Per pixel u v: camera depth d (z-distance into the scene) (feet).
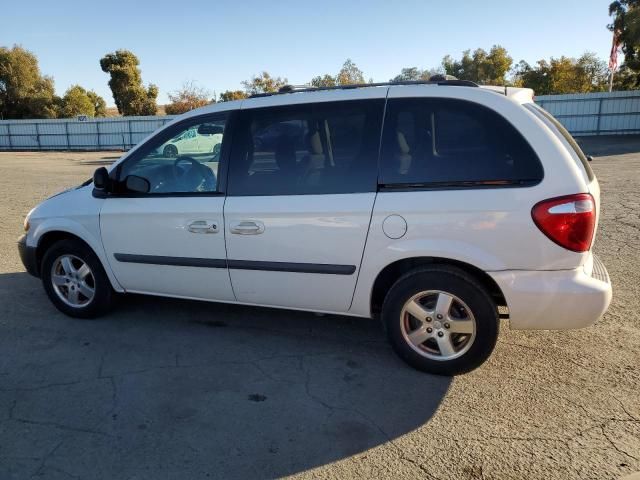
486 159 10.25
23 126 130.31
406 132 10.89
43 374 11.60
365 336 13.43
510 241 10.02
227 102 12.71
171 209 12.69
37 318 14.79
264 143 11.96
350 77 156.97
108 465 8.59
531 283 10.03
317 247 11.41
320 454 8.82
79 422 9.80
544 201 9.75
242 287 12.50
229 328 14.03
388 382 11.10
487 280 10.80
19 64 163.63
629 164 51.72
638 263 18.65
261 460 8.68
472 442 9.04
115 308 15.39
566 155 9.88
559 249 9.78
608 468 8.30
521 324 10.42
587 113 105.29
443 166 10.52
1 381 11.32
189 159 12.78
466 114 10.50
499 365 11.62
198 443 9.14
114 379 11.37
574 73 158.10
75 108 172.14
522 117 10.14
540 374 11.21
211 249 12.46
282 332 13.74
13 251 22.21
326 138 11.43
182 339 13.38
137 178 13.15
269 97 12.28
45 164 78.33
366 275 11.18
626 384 10.72
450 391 10.67
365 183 11.02
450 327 10.89
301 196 11.45
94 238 13.82
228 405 10.32
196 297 13.25
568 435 9.15
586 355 11.97
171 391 10.87
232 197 12.10
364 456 8.75
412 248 10.64
